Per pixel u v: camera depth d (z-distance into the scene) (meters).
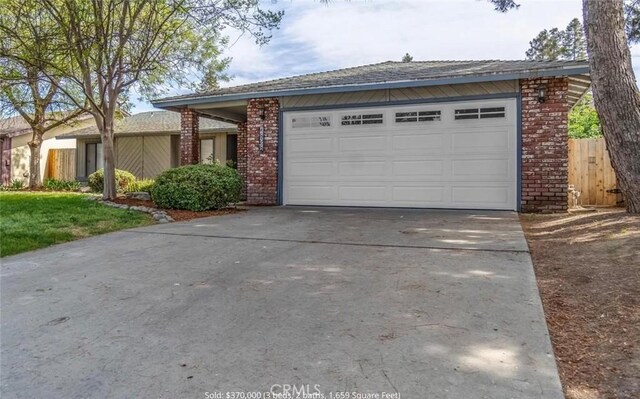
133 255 5.30
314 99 10.43
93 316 3.37
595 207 9.47
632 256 4.18
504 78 8.48
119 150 19.36
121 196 11.57
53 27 9.35
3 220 7.56
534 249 5.11
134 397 2.24
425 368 2.41
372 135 9.98
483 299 3.41
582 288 3.62
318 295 3.65
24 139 20.38
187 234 6.54
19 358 2.71
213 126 17.56
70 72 10.45
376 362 2.49
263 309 3.39
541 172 8.60
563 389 2.20
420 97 9.54
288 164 10.73
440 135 9.41
